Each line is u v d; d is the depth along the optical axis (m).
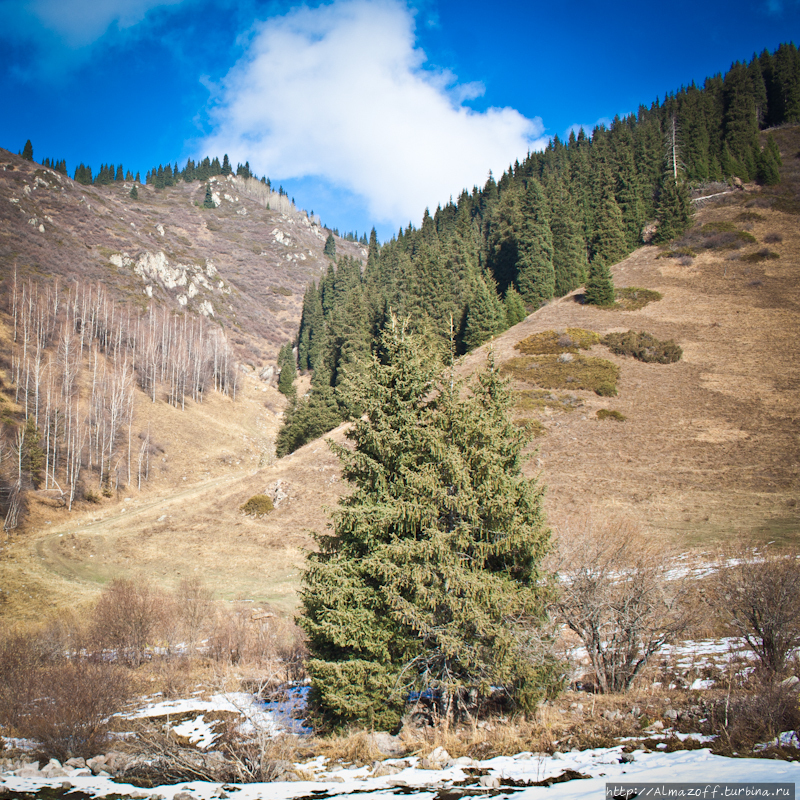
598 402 48.78
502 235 86.44
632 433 43.72
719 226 84.38
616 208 86.38
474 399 11.84
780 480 34.56
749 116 107.56
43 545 42.41
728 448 39.84
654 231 90.38
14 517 46.94
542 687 10.78
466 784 7.08
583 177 103.81
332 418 60.66
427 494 10.95
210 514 45.06
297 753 10.34
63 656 19.52
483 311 64.88
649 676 12.28
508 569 11.23
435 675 11.12
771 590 10.88
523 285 76.62
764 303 64.12
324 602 11.41
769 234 80.19
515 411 47.41
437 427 11.56
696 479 36.25
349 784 7.81
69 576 36.88
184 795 7.38
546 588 11.13
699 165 101.44
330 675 10.91
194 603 24.66
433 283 69.88
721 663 12.38
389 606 10.97
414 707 11.52
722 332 59.38
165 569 37.66
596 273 70.00
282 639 23.02
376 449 11.89
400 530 11.02
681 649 13.98
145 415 76.31
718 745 7.42
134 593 23.64
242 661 21.30
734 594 11.43
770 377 49.56
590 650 11.92
